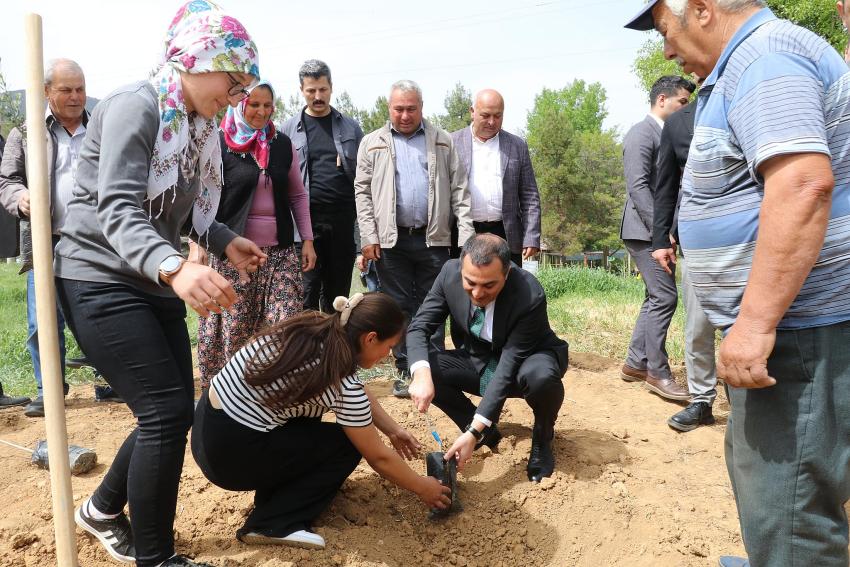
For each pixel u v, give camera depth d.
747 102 1.86
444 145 4.91
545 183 34.53
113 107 2.20
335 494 2.95
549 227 34.47
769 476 2.00
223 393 2.60
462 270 3.10
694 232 2.11
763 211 1.82
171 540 2.42
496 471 3.54
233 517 2.96
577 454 3.73
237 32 2.28
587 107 58.44
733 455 2.19
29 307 4.36
